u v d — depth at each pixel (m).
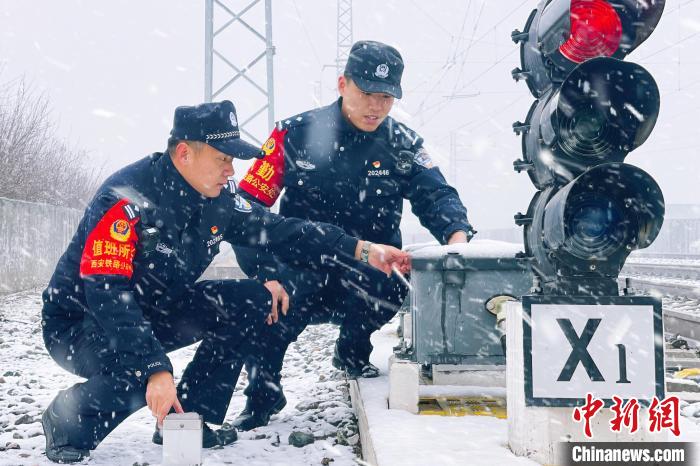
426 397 3.22
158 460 2.93
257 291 3.22
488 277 3.11
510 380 2.36
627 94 2.09
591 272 2.19
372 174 3.84
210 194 2.95
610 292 2.21
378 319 3.88
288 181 3.86
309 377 5.10
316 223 3.40
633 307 2.19
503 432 2.55
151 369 2.66
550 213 2.13
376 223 3.89
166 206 2.91
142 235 2.84
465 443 2.40
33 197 17.64
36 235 15.87
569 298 2.20
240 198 3.34
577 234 2.14
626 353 2.19
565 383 2.20
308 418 3.73
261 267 3.53
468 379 3.49
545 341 2.21
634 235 2.16
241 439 3.33
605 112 2.10
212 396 3.18
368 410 2.95
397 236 3.96
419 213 3.90
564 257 2.17
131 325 2.68
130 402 2.84
